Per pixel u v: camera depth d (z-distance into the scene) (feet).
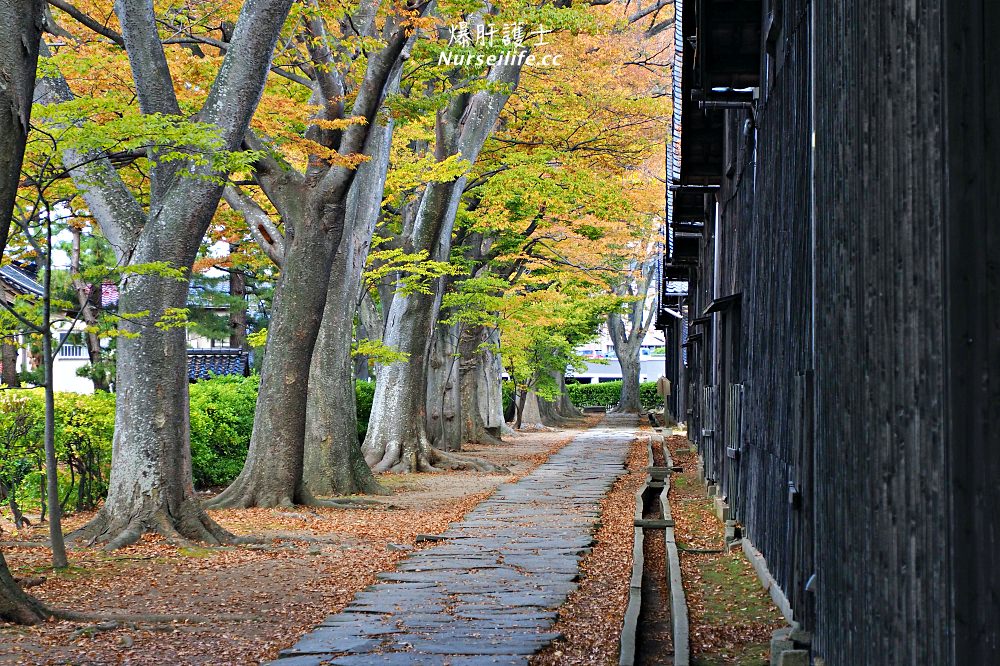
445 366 109.70
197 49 59.21
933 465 13.37
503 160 81.66
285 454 60.18
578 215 99.40
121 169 54.54
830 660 19.51
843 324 18.52
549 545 45.01
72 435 52.03
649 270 200.54
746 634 27.04
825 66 20.71
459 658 25.11
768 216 35.53
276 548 43.83
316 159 59.00
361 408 102.42
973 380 12.50
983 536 12.33
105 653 25.84
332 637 27.48
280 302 60.29
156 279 44.24
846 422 18.20
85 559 39.81
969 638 12.37
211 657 25.57
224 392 73.61
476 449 115.96
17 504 52.21
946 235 12.71
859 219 17.31
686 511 54.95
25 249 48.91
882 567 15.67
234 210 62.64
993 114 12.51
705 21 37.19
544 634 27.78
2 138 27.07
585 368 175.52
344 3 55.42
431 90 77.05
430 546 45.24
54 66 41.42
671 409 179.52
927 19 13.57
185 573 37.70
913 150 14.17
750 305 41.24
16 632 27.66
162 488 44.34
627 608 28.81
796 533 25.86
